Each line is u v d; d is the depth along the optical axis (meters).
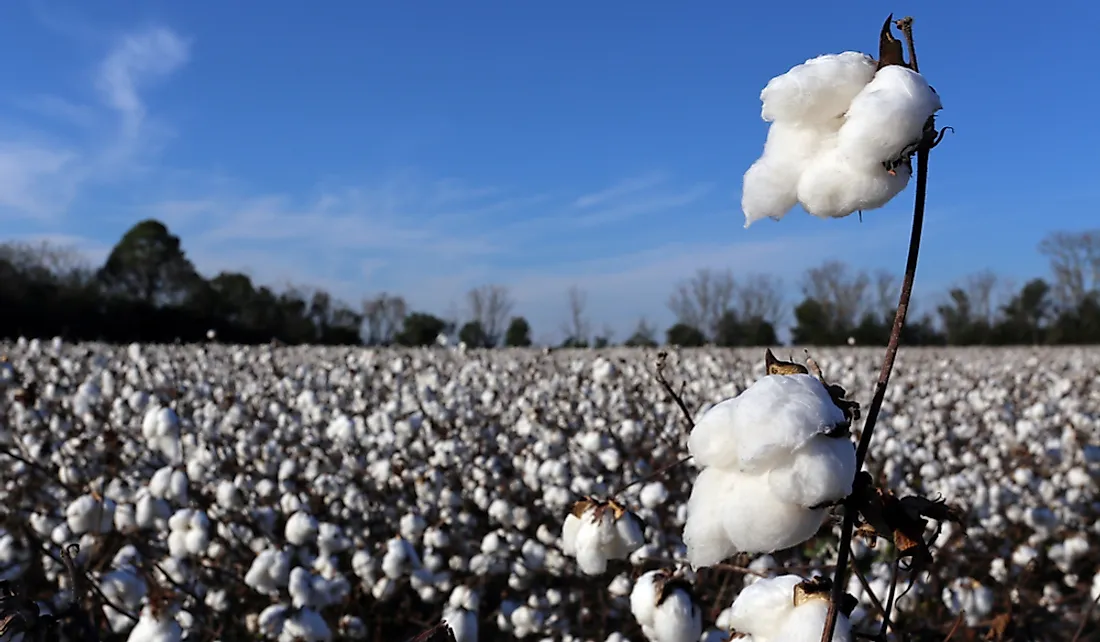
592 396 8.05
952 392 10.60
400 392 8.48
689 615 1.92
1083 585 4.44
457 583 4.66
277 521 4.93
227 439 6.43
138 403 6.09
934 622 3.40
